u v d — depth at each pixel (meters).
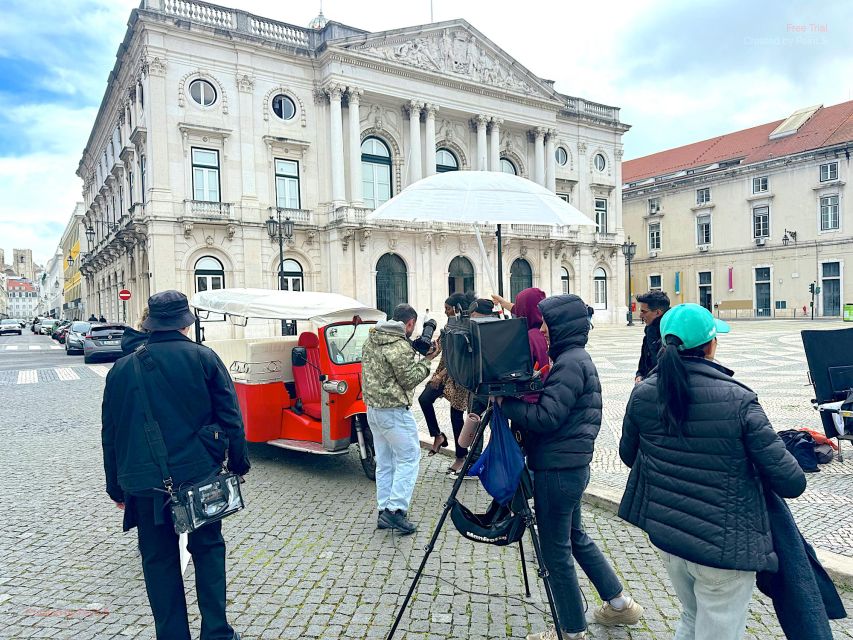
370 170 29.53
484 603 3.55
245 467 3.10
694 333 2.29
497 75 32.53
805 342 6.29
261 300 6.75
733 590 2.21
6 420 9.78
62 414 10.33
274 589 3.78
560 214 5.41
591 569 3.18
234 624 3.36
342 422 6.13
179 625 2.83
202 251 24.77
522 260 34.94
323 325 6.36
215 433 2.90
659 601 3.54
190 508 2.66
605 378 13.12
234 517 5.11
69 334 25.55
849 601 3.46
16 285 172.25
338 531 4.76
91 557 4.37
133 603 3.65
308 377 6.87
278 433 6.90
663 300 5.85
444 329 3.07
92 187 48.16
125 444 2.77
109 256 35.75
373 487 5.96
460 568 4.05
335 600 3.62
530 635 3.12
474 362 2.79
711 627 2.24
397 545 4.46
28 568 4.17
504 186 5.46
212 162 25.02
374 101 29.12
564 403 2.77
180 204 24.12
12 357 24.25
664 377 2.25
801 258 40.88
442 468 6.54
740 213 44.28
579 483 2.88
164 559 2.83
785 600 2.25
